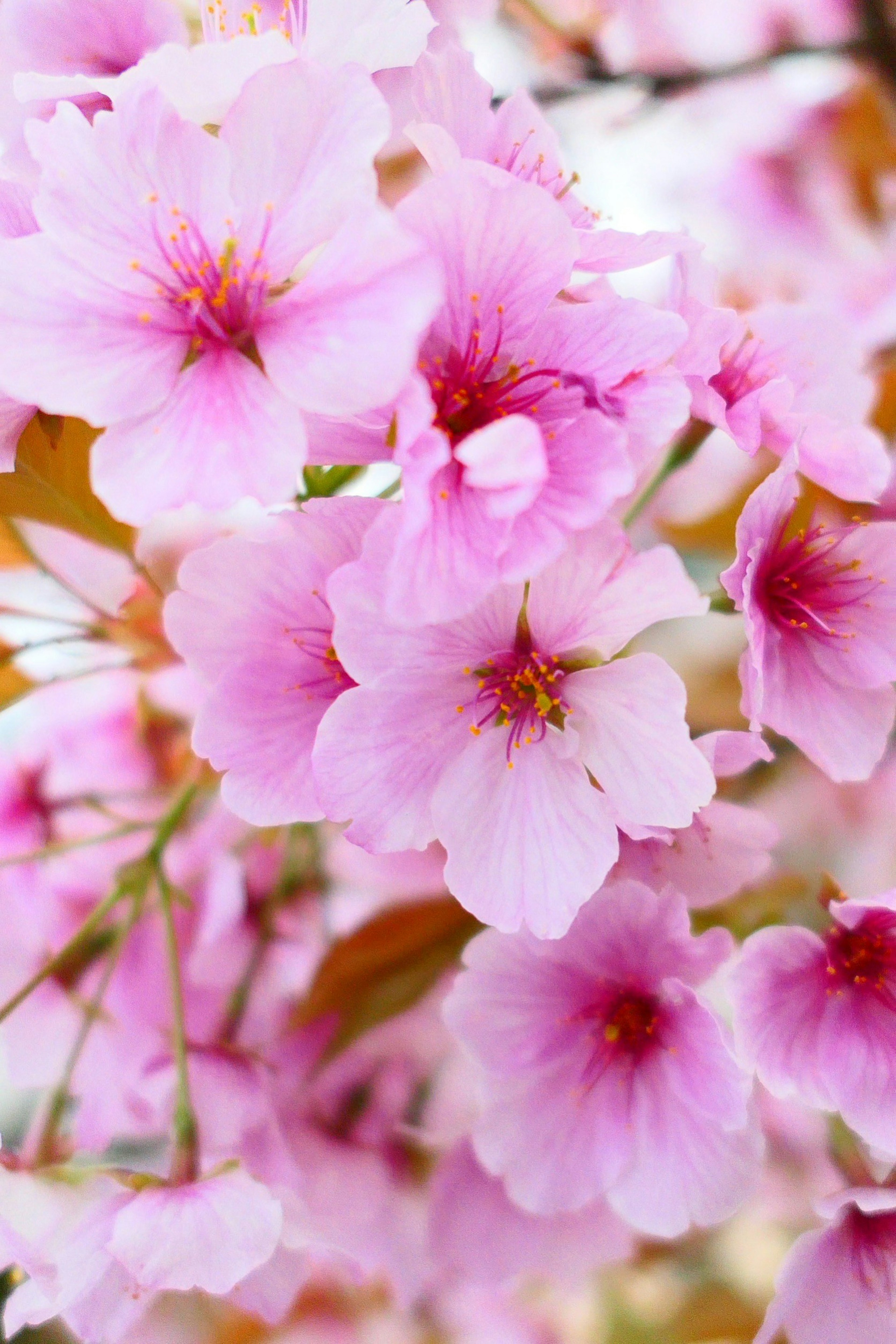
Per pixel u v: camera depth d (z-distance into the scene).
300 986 0.37
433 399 0.31
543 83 0.41
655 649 0.38
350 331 0.31
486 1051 0.34
